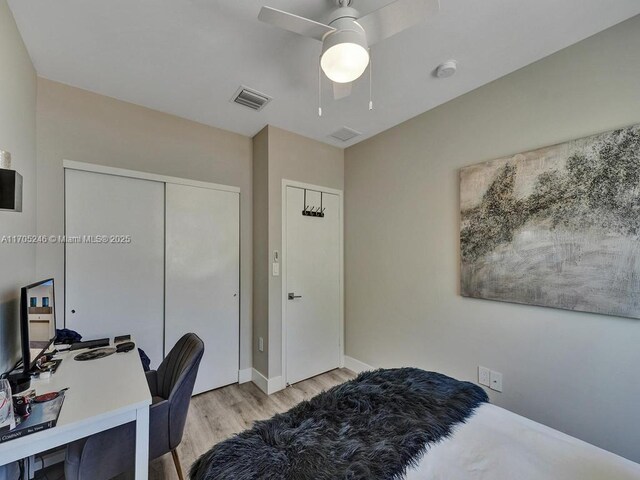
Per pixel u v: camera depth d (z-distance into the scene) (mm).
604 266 1513
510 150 1909
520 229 1830
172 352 1832
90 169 2104
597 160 1535
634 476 889
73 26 1510
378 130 2816
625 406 1459
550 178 1706
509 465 952
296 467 942
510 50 1699
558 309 1692
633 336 1439
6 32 1371
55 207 1973
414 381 1520
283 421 1214
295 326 2861
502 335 1943
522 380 1840
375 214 2914
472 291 2074
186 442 1956
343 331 3268
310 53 1735
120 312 2221
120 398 1219
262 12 1176
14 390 1243
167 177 2451
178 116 2516
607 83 1529
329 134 2900
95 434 1215
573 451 1011
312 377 2980
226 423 2172
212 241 2689
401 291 2643
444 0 1347
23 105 1646
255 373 2842
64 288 2006
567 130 1667
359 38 1224
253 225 2951
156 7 1397
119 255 2225
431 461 976
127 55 1743
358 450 1016
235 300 2826
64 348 1799
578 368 1615
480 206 2031
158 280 2396
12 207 1132
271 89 2117
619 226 1466
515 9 1403
